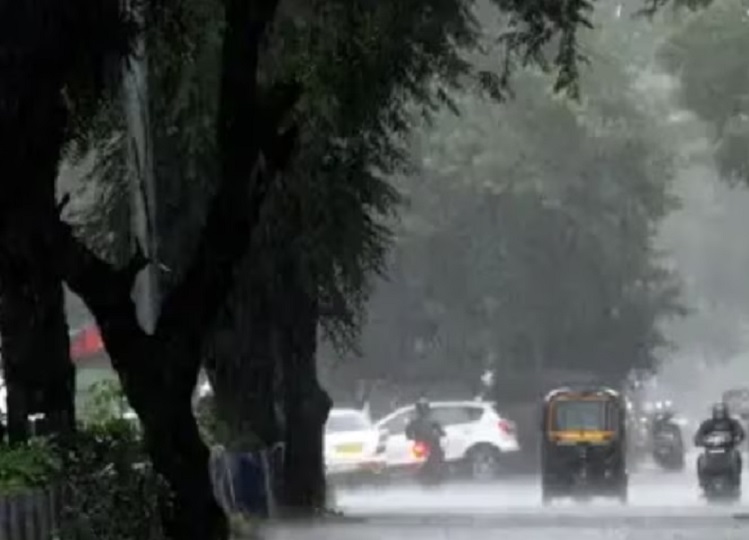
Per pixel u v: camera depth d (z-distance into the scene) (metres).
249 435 67.81
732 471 89.44
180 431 40.88
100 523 35.91
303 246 60.81
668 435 151.12
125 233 60.31
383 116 55.31
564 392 93.81
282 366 68.81
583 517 73.62
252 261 61.88
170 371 40.78
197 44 44.38
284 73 46.28
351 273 63.22
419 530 64.69
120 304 40.28
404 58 48.53
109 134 52.34
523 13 48.66
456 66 51.84
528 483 121.38
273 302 65.44
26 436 38.62
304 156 55.03
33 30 34.06
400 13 46.19
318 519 68.31
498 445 122.50
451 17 48.66
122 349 40.47
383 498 100.50
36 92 34.84
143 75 46.47
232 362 67.50
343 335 69.00
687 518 72.56
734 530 65.19
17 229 38.03
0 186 36.41
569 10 48.31
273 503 69.50
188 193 57.75
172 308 41.00
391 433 121.31
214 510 41.47
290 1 46.50
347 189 58.97
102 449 39.03
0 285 40.25
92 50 35.75
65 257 39.16
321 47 46.25
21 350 40.69
